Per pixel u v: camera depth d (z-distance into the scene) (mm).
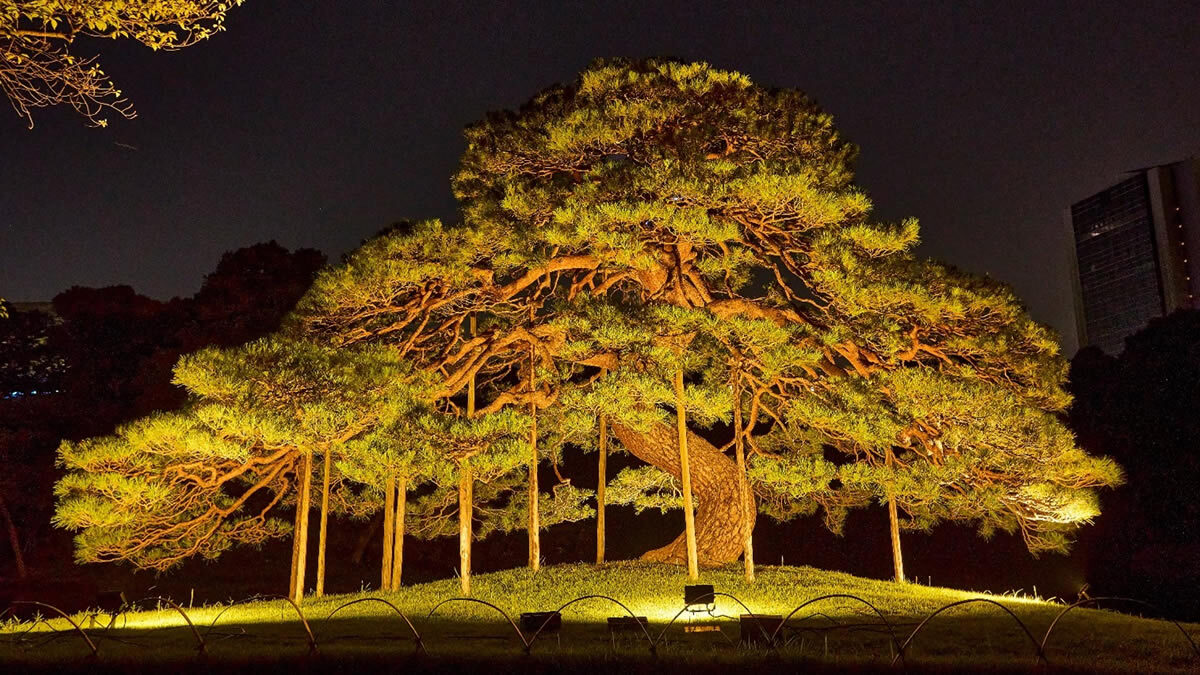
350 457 19750
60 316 38844
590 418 20688
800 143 23938
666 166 20672
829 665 10680
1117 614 17141
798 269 22219
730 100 23547
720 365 21516
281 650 12109
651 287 23984
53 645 13102
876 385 20906
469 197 24797
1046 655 11734
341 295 20750
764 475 21391
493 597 19328
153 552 21891
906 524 24922
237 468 20047
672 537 38625
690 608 16906
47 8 11266
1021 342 21109
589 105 23750
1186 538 28594
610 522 40281
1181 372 29406
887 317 20906
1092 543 30234
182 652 12031
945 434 20500
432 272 21016
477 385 27672
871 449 23188
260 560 36938
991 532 23766
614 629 14234
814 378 22812
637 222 20141
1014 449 19609
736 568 22766
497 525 29156
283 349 18609
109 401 37594
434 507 28328
